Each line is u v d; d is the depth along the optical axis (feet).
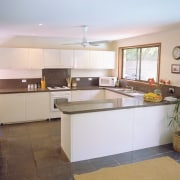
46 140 14.08
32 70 19.51
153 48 17.38
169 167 9.20
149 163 9.61
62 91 18.83
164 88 15.35
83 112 10.89
